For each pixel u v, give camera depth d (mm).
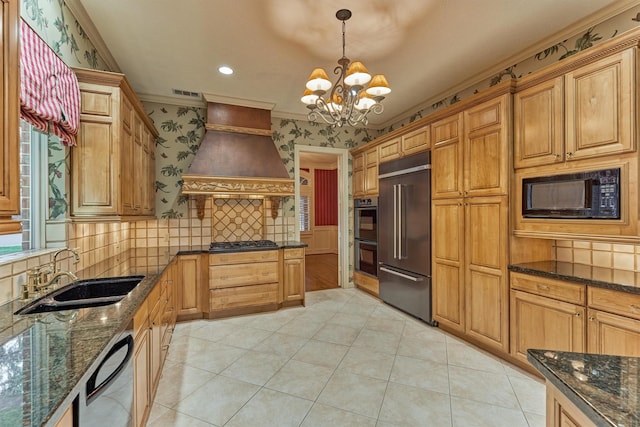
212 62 2947
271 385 2156
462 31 2457
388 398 2002
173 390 2094
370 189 4348
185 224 3912
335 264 7102
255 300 3650
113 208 2152
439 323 3178
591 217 1951
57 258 1915
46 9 1775
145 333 1707
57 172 1985
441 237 3078
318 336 3006
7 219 1012
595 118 1935
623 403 669
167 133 3844
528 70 2797
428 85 3502
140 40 2562
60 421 787
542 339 2186
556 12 2227
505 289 2441
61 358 927
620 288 1760
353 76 2115
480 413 1849
